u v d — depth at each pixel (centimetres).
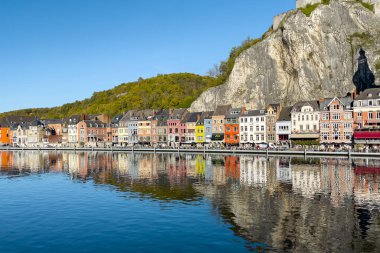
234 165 8081
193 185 5494
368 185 5241
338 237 3006
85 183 5906
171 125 15700
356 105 11025
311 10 14600
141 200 4450
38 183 6009
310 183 5466
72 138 18488
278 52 15162
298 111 12231
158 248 2817
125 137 17525
